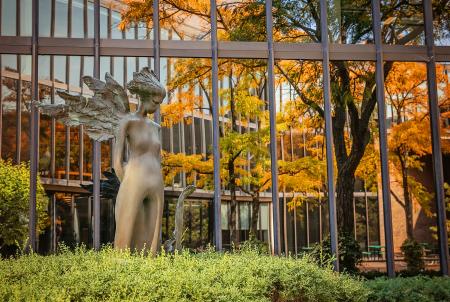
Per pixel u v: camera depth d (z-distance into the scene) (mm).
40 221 13680
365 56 12273
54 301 5000
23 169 13859
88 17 13656
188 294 5941
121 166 8102
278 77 14672
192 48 12008
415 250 17328
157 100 8297
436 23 13320
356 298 7914
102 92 8352
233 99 14508
